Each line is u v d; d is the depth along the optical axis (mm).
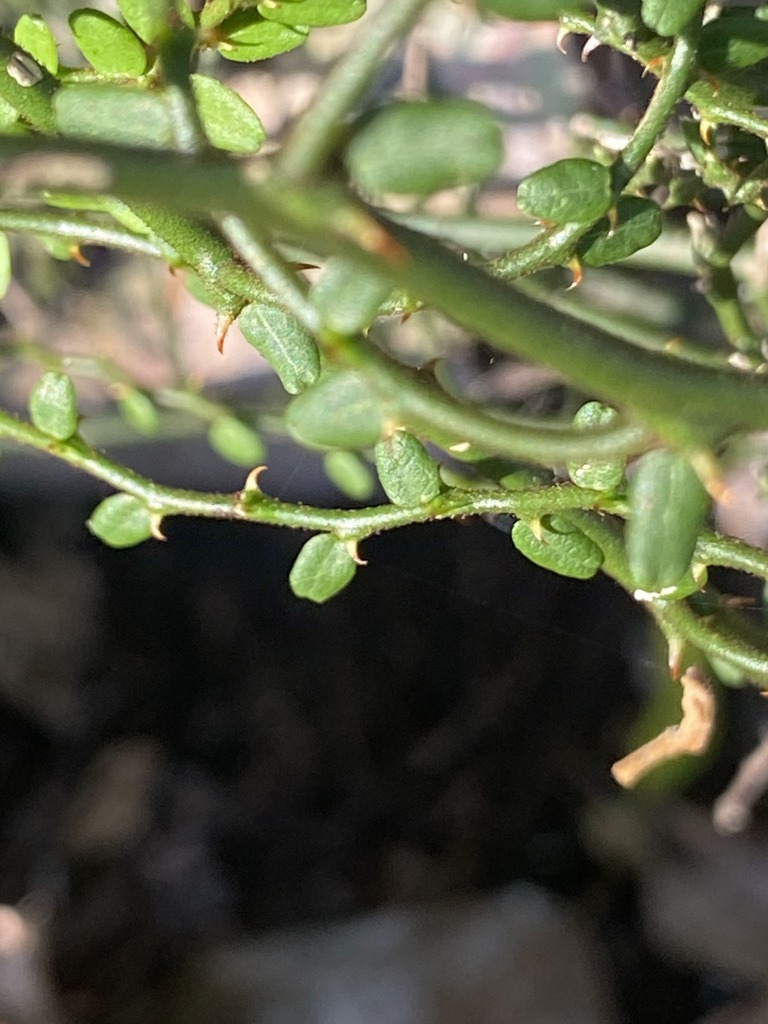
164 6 84
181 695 375
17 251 309
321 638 373
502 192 263
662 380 72
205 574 382
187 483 335
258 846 352
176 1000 320
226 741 369
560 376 78
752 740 306
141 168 60
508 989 308
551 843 342
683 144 152
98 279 327
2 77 110
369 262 63
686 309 261
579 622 333
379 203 76
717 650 128
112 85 98
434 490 119
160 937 333
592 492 114
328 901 341
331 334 78
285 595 377
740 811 212
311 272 145
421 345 263
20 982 311
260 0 99
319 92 62
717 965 313
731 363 161
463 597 356
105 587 380
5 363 286
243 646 376
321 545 127
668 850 329
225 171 61
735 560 119
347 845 351
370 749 362
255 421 207
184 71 84
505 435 79
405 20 61
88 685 374
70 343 319
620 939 326
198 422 264
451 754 356
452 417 79
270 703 370
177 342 273
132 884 341
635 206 111
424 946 319
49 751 369
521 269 111
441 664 364
